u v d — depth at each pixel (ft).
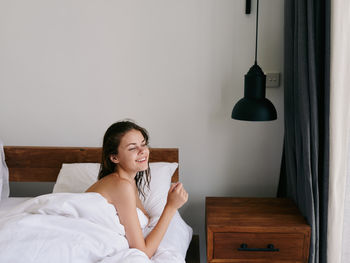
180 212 7.12
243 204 6.05
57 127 6.86
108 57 6.55
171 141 6.83
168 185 5.86
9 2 6.39
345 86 4.75
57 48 6.55
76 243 3.88
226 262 5.35
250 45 6.37
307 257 5.30
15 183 7.05
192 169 6.93
